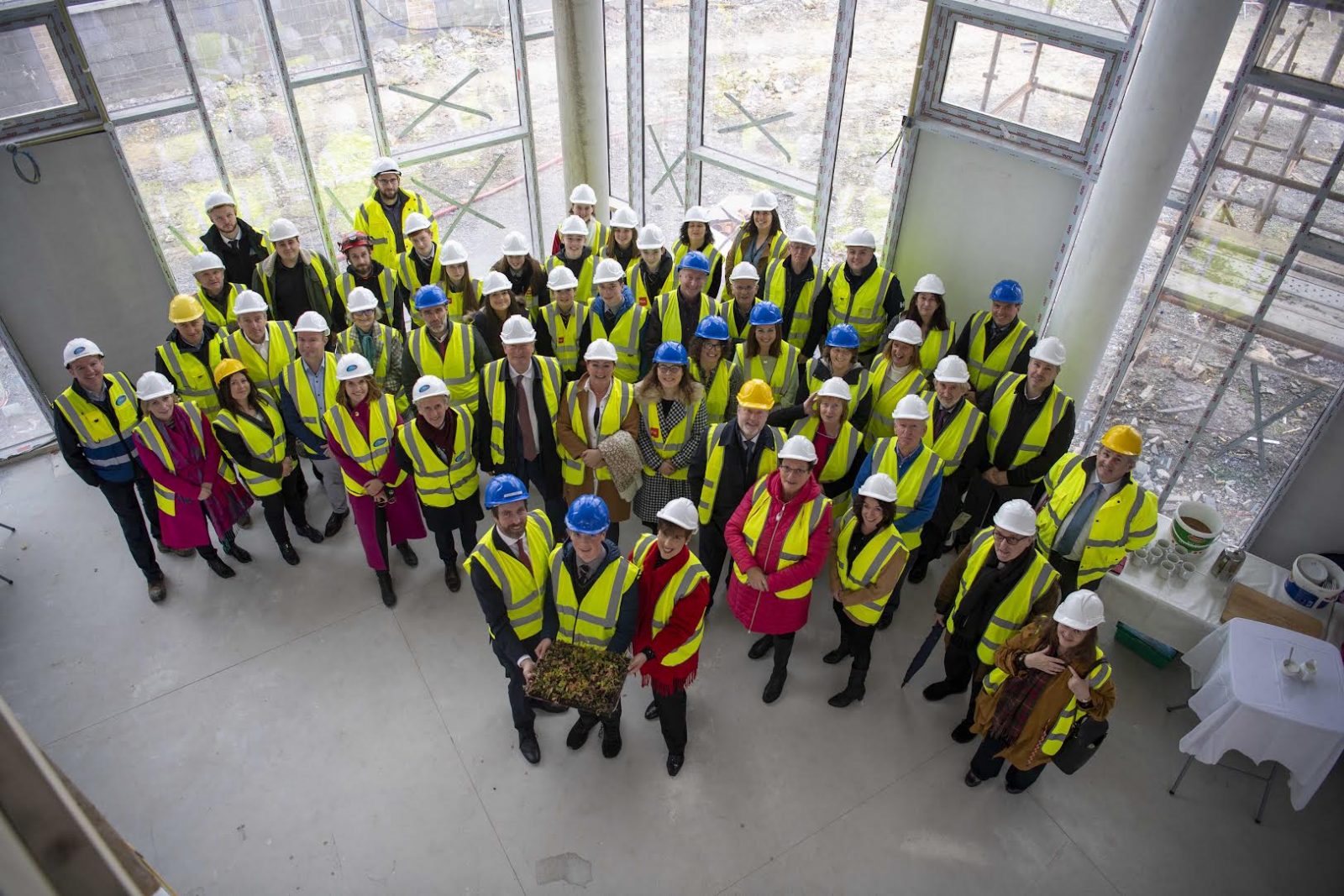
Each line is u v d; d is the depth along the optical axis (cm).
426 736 467
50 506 622
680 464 500
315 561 579
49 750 457
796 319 632
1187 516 536
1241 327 519
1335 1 430
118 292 680
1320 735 391
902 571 430
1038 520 471
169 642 518
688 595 379
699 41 752
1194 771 462
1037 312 597
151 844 416
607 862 411
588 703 370
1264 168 480
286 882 402
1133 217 502
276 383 572
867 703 492
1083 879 413
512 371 488
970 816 437
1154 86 468
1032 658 379
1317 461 507
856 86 659
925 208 647
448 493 496
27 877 56
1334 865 422
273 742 462
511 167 876
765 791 444
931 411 502
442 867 409
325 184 770
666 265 660
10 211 611
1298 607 482
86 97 614
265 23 674
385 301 635
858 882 408
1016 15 541
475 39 788
